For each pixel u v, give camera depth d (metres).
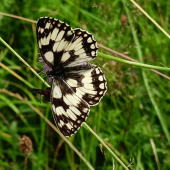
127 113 0.42
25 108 0.43
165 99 0.43
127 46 0.44
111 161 0.41
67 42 0.35
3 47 0.45
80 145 0.42
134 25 0.45
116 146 0.41
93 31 0.45
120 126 0.42
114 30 0.45
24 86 0.44
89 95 0.35
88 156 0.40
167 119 0.42
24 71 0.44
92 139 0.41
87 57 0.35
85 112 0.35
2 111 0.44
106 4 0.45
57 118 0.35
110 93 0.42
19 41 0.46
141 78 0.44
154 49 0.45
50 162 0.42
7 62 0.45
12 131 0.41
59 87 0.35
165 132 0.40
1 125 0.43
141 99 0.43
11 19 0.46
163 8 0.48
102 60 0.42
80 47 0.35
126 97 0.42
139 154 0.41
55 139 0.42
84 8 0.47
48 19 0.34
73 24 0.45
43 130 0.41
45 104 0.43
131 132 0.41
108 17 0.45
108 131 0.42
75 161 0.41
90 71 0.36
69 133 0.35
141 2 0.46
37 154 0.41
